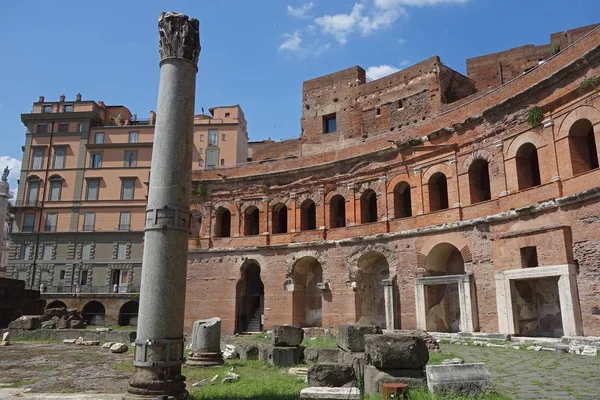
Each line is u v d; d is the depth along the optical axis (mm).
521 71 47781
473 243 33312
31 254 77875
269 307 45719
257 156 62812
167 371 12062
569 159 27891
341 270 42188
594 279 25312
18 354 25391
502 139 32656
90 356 24781
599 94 26328
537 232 28578
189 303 49000
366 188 42562
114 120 88562
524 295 30203
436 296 36406
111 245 76812
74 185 80312
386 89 53781
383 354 12930
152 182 13281
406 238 38156
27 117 83312
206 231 50969
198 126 89000
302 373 18234
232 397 13211
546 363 19078
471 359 20969
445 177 39031
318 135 58406
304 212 47406
